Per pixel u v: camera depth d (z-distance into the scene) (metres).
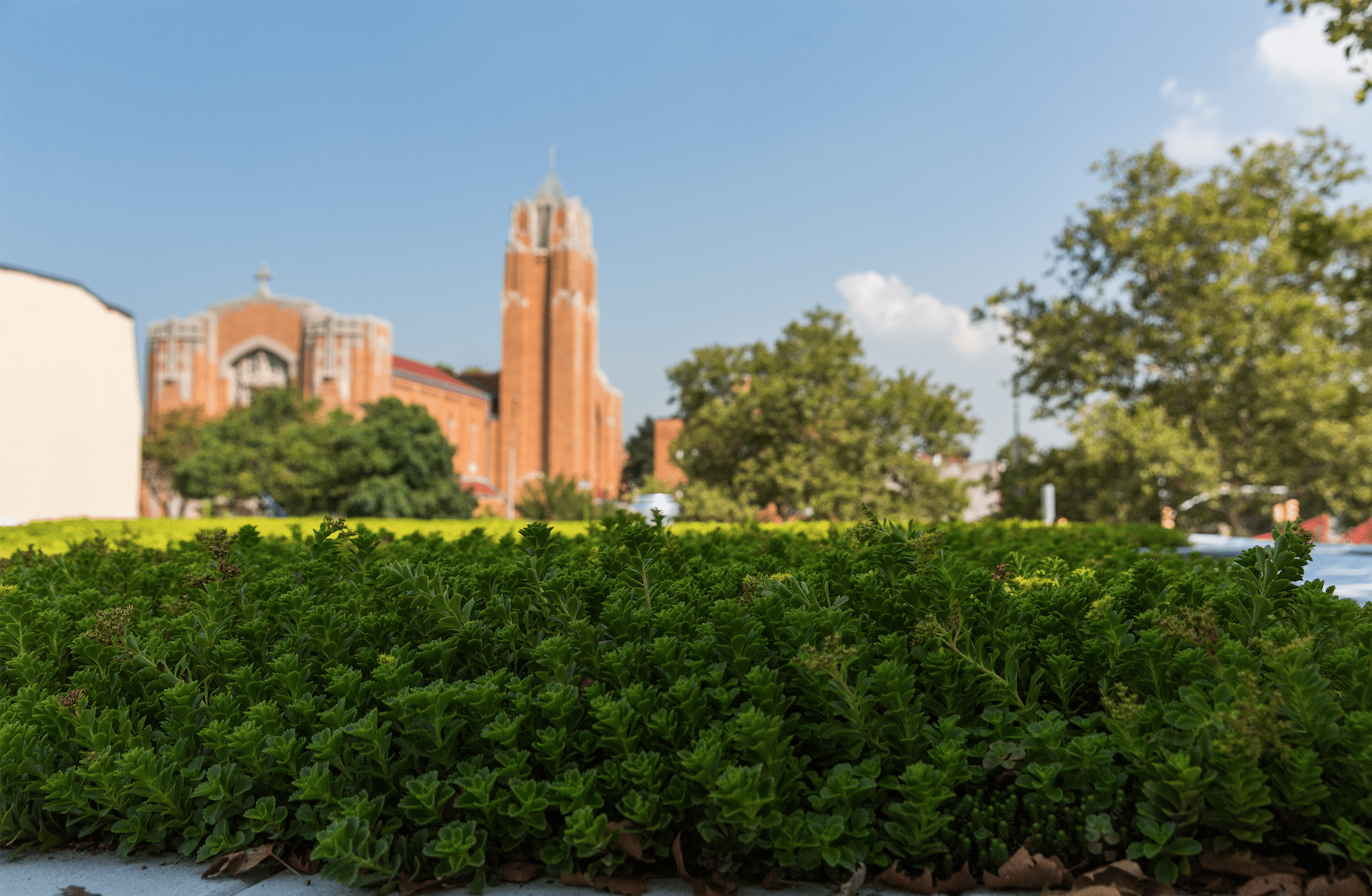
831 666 2.62
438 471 49.47
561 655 2.93
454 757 2.82
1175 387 35.97
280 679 3.10
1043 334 38.72
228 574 4.04
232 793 2.82
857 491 37.62
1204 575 4.62
